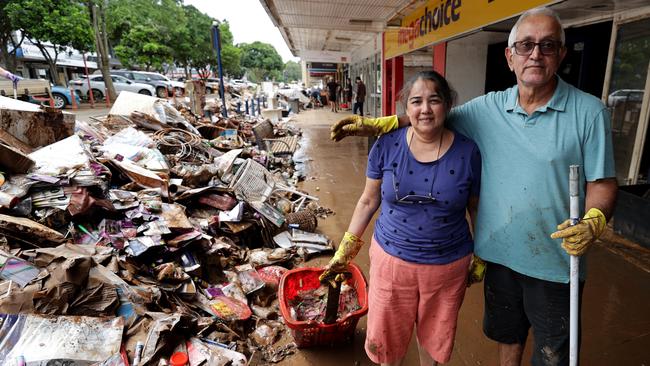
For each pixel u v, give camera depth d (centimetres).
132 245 284
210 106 1144
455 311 179
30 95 1148
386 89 1123
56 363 183
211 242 326
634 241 389
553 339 160
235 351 232
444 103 154
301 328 236
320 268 284
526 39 142
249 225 382
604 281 325
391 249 174
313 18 984
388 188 170
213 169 486
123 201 342
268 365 240
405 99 161
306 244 391
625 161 492
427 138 163
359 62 1925
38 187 312
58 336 194
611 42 497
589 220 137
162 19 3009
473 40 741
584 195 151
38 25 1802
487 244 171
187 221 333
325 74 3950
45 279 213
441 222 166
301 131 1252
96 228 307
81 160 367
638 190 425
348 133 177
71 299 212
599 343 255
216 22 1012
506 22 522
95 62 3556
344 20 1003
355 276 282
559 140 146
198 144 615
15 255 238
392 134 174
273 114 1384
